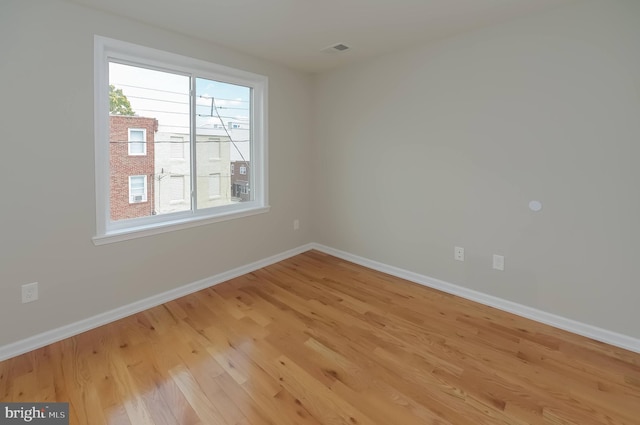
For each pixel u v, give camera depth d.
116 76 2.40
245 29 2.52
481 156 2.59
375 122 3.31
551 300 2.34
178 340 2.13
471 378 1.77
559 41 2.15
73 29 2.06
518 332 2.25
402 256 3.24
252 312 2.53
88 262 2.24
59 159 2.07
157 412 1.52
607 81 2.00
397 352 2.01
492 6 2.14
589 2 2.02
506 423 1.47
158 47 2.48
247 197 3.43
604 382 1.74
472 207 2.69
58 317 2.13
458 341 2.14
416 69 2.92
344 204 3.75
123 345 2.06
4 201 1.89
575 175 2.17
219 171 3.13
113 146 2.42
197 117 2.90
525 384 1.73
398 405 1.58
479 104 2.56
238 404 1.58
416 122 2.98
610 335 2.12
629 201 1.99
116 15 2.25
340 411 1.54
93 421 1.46
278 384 1.72
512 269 2.51
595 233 2.13
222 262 3.14
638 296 2.00
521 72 2.32
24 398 1.60
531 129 2.32
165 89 2.67
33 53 1.92
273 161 3.56
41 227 2.03
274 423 1.46
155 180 2.67
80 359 1.92
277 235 3.71
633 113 1.94
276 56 3.19
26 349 1.99
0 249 1.89
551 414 1.52
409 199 3.12
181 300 2.73
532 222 2.38
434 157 2.88
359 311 2.55
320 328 2.29
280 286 3.04
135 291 2.51
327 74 3.73
